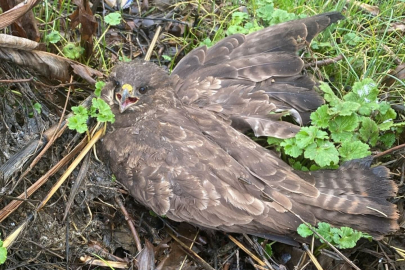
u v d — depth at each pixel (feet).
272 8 4.85
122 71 4.14
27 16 4.26
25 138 4.02
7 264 3.80
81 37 4.49
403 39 4.82
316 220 3.83
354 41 4.82
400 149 4.25
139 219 4.12
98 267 3.97
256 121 4.09
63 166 4.03
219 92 4.20
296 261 4.03
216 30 4.95
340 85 4.66
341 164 4.01
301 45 4.35
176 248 4.03
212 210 3.81
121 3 4.98
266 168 3.89
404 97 4.54
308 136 4.05
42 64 4.18
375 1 5.11
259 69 4.26
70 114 4.14
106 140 4.11
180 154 3.89
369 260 4.11
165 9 5.10
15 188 3.88
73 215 4.00
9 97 4.03
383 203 3.87
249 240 3.96
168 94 4.15
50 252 3.88
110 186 4.08
